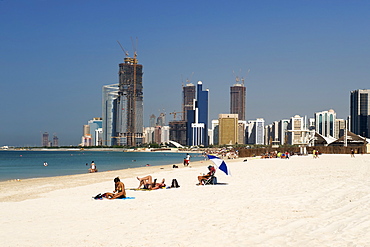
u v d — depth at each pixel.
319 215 11.11
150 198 16.62
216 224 10.30
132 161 101.44
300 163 46.38
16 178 40.69
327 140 107.00
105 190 21.72
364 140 98.44
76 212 13.31
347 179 21.30
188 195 17.08
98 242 8.75
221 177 27.41
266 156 75.31
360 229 9.13
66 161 105.88
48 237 9.36
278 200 14.20
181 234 9.29
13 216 12.63
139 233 9.57
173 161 99.31
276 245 8.02
